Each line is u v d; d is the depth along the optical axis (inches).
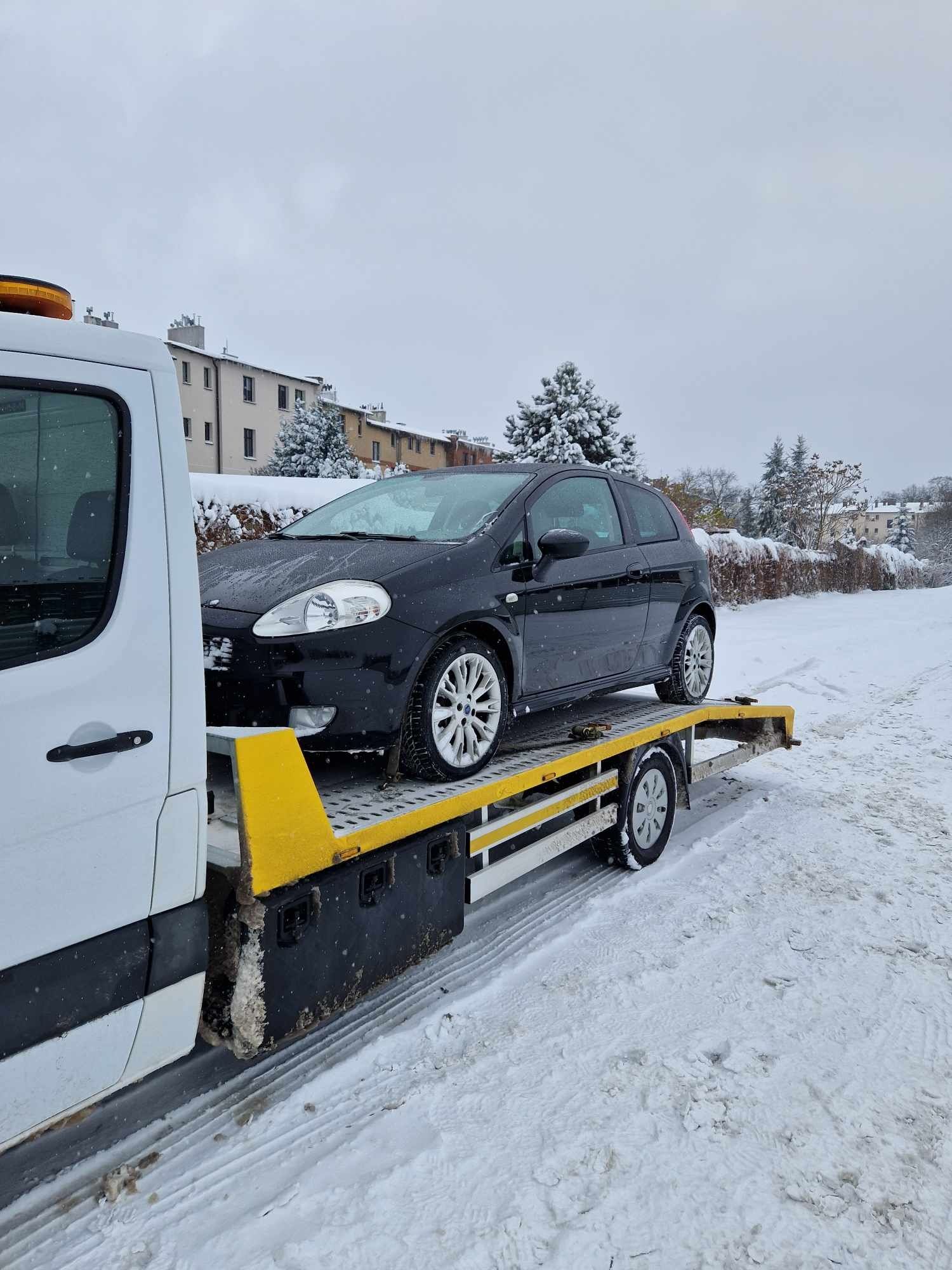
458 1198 88.4
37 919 70.9
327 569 133.4
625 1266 80.7
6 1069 69.7
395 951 111.7
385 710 123.7
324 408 1147.3
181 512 81.7
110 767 75.0
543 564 159.6
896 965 138.7
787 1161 94.7
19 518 70.4
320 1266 79.7
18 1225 84.0
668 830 189.3
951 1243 84.2
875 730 318.0
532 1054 113.5
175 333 1520.7
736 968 136.8
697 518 1115.3
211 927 93.1
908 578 1385.3
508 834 136.5
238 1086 105.8
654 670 203.9
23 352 70.8
